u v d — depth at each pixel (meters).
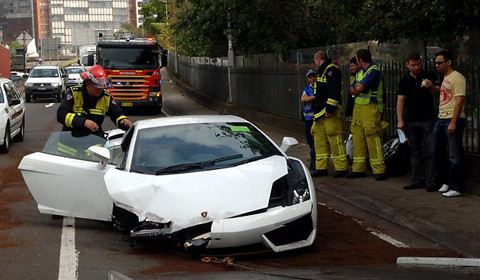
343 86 14.34
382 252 6.86
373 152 10.57
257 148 7.55
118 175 7.15
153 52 26.67
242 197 6.40
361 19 12.60
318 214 8.88
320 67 11.04
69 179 7.99
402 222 8.12
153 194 6.60
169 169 7.01
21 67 113.44
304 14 19.69
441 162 9.41
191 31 23.00
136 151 7.43
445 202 8.73
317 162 11.41
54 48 141.38
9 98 17.00
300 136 16.83
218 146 7.48
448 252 6.86
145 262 6.59
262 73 20.58
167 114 27.08
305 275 5.77
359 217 8.66
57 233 8.08
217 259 6.43
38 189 8.23
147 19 60.44
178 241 6.45
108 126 22.03
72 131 8.52
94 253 7.06
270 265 6.30
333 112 10.91
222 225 6.18
